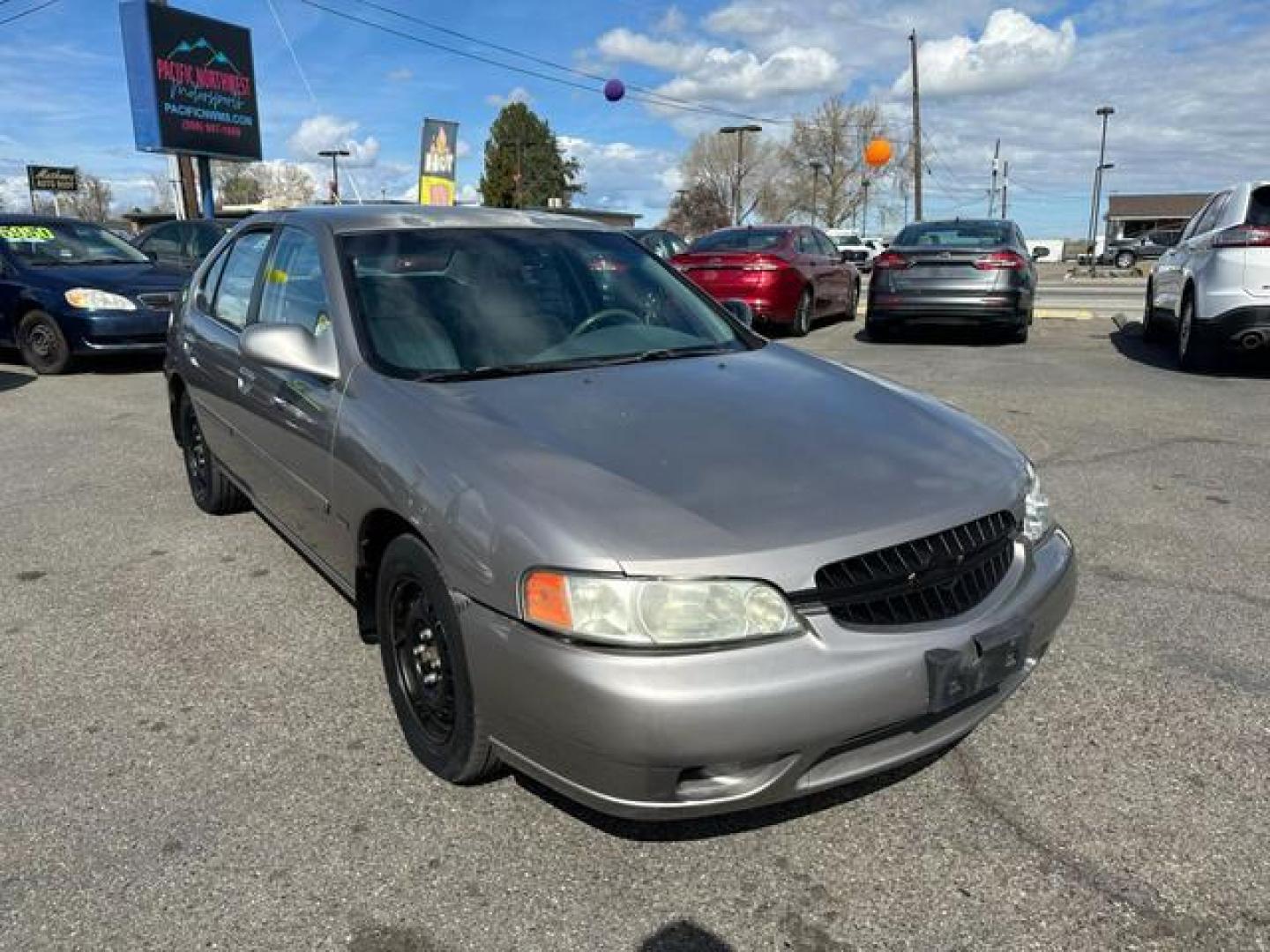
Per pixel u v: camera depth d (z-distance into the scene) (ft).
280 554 14.88
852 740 7.32
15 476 19.56
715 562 6.97
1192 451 20.31
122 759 9.38
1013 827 8.26
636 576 6.88
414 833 8.23
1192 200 272.92
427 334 10.51
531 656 7.13
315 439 10.42
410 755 9.36
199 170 70.90
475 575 7.56
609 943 7.04
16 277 32.60
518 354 10.59
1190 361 30.45
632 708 6.74
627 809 7.09
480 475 7.89
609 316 11.75
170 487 18.70
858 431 9.02
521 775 9.02
